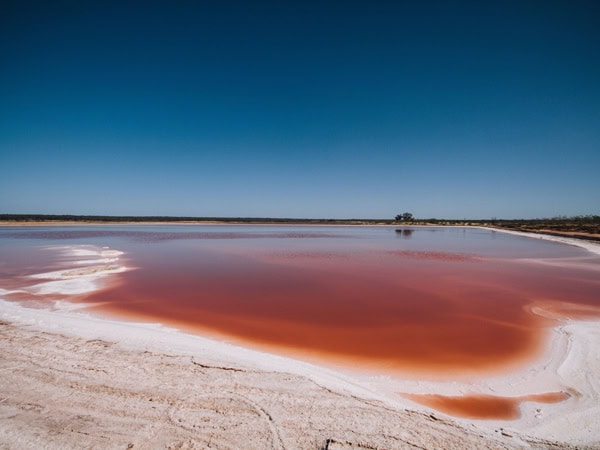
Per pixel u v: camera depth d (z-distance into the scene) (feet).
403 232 187.11
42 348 20.52
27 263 55.52
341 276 47.09
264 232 173.47
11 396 15.01
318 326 25.94
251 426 13.16
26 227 194.70
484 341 23.11
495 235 159.22
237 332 24.41
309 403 14.94
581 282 43.70
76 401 14.66
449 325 26.40
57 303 31.53
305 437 12.61
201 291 37.27
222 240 113.19
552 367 19.16
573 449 12.40
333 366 19.01
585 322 27.40
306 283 42.19
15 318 26.73
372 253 77.05
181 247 87.20
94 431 12.70
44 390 15.53
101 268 49.65
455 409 14.99
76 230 165.58
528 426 13.79
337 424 13.48
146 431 12.75
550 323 27.09
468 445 12.46
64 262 56.95
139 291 36.86
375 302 33.09
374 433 12.98
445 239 129.18
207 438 12.42
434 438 12.81
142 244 94.17
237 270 51.67
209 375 17.31
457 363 19.66
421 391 16.47
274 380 16.98
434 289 39.09
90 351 20.15
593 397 15.99
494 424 13.91
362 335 24.07
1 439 12.23
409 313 29.50
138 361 18.81
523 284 42.19
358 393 16.03
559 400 15.81
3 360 18.72
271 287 39.68
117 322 26.18
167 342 21.97
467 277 46.75
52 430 12.75
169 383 16.35
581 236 123.13
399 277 46.52
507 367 19.19
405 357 20.42
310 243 104.63
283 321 27.07
